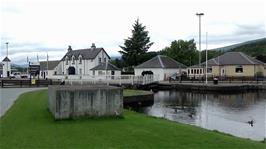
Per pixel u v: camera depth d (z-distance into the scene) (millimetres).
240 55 74688
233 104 34469
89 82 48625
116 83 49344
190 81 67312
